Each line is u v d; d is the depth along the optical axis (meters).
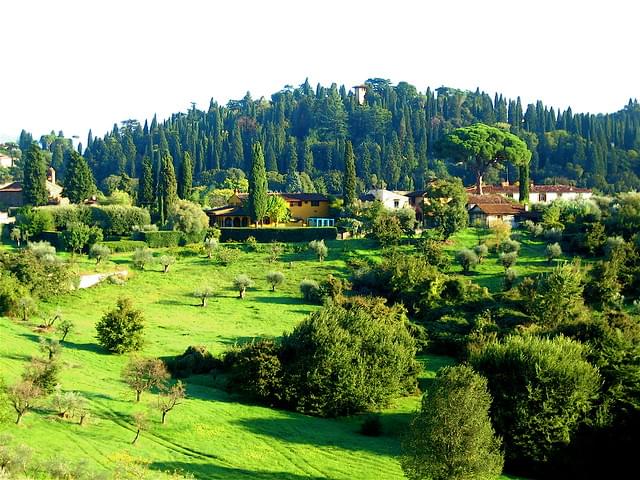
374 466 55.03
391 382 68.88
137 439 53.38
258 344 70.38
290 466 53.25
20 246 131.62
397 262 105.12
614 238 116.00
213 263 123.81
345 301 93.81
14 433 49.38
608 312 80.44
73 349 75.50
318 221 163.12
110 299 101.75
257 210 152.50
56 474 41.50
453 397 50.41
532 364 60.78
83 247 128.38
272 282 111.00
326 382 66.50
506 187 197.75
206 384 70.94
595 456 60.34
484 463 49.78
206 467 50.69
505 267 113.81
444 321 90.50
